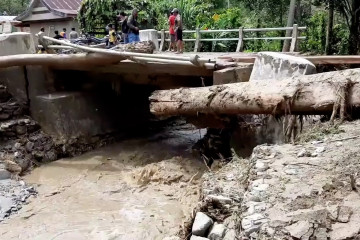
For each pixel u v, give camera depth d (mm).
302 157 4500
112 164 9969
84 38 13055
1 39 10734
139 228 6570
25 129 10453
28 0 32688
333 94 5352
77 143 10945
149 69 9742
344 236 2893
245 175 4488
